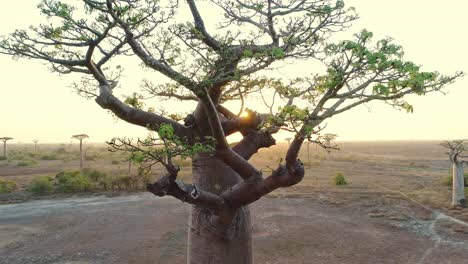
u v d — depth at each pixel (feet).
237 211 19.08
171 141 13.65
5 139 177.37
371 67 12.14
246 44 16.53
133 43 15.72
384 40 12.62
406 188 73.77
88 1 14.49
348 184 81.00
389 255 35.86
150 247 38.37
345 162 153.07
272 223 47.37
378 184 80.79
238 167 17.34
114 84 21.24
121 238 41.60
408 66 12.24
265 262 34.19
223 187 19.19
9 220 50.67
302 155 187.52
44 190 74.79
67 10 14.84
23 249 38.24
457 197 55.62
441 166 140.77
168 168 14.10
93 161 159.84
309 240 40.42
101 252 37.01
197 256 19.06
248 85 17.43
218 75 15.71
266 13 17.51
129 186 78.13
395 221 48.32
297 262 34.06
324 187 75.66
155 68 15.70
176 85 19.38
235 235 19.04
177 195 15.39
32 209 58.13
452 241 39.99
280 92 16.35
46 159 174.09
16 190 78.07
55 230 45.32
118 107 17.75
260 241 40.16
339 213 53.21
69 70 19.75
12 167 132.05
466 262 33.86
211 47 17.54
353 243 39.42
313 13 16.69
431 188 73.56
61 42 16.53
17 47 17.03
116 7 14.64
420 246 38.45
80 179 77.46
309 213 52.95
